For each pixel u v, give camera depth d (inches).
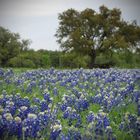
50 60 3144.7
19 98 549.0
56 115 469.1
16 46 3595.0
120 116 522.9
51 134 338.3
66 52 3225.9
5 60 3538.4
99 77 1036.5
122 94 660.7
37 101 574.9
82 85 823.1
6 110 410.9
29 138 340.5
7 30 3659.0
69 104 559.8
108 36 3314.5
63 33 3336.6
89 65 3235.7
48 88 808.3
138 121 425.4
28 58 3110.2
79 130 406.0
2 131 332.5
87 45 3159.5
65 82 893.2
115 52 3260.3
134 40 3388.3
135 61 3346.5
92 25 3299.7
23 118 401.4
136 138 407.2
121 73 1170.6
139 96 613.3
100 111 486.6
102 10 3393.2
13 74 1090.7
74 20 3339.1
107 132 382.0
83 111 542.9
